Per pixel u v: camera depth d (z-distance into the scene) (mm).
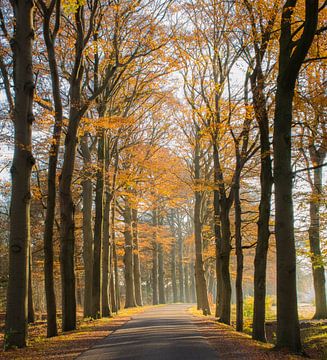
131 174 25797
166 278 70312
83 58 16781
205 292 27969
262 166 15109
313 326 21250
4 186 20672
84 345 11984
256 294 14953
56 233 33250
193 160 29344
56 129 14734
